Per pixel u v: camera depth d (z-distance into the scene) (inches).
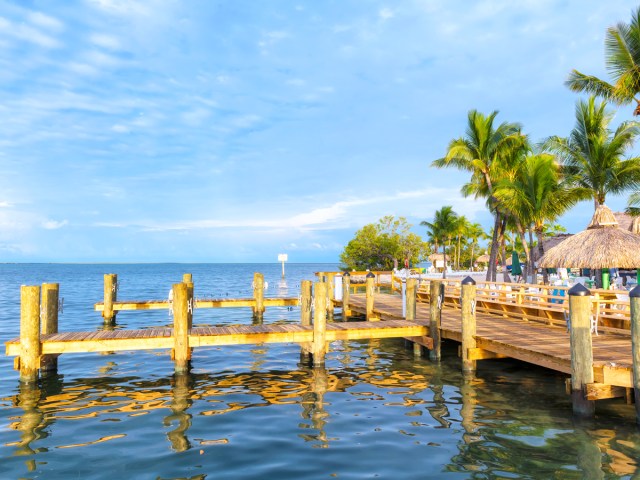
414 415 377.4
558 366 400.5
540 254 1124.5
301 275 4377.5
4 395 444.1
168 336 510.6
